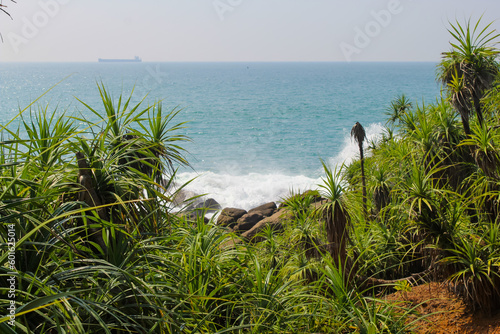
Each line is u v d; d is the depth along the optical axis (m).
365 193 8.71
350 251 6.70
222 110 76.81
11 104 80.81
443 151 7.52
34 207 3.10
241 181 32.38
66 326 2.32
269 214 19.80
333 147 45.09
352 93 108.31
